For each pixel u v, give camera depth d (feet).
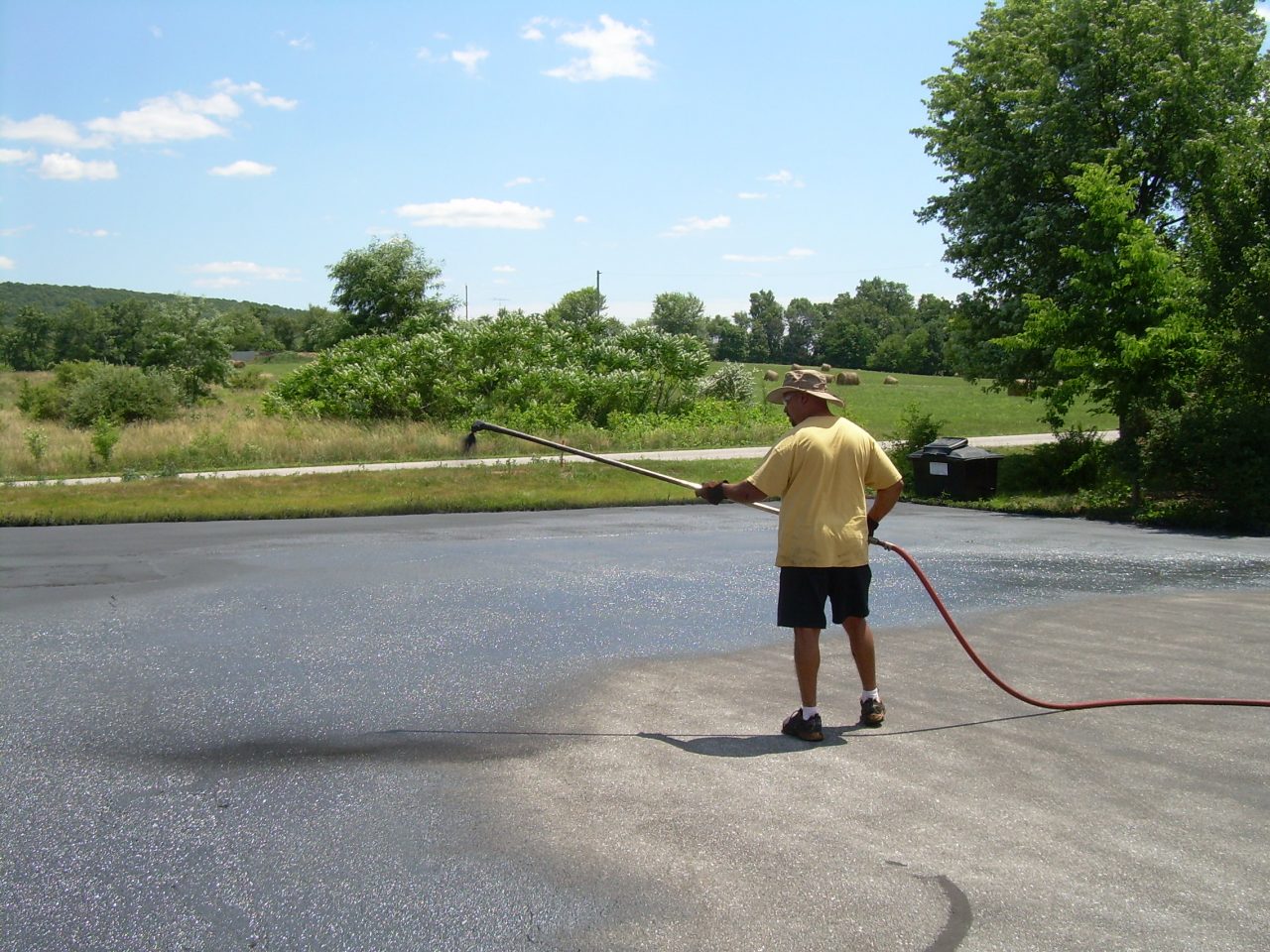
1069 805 13.61
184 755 16.39
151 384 101.14
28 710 18.84
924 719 17.52
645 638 24.26
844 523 16.81
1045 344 54.34
